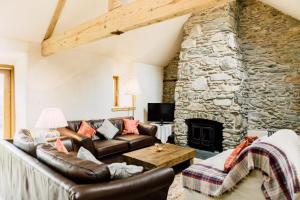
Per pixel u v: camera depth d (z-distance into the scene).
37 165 1.85
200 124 5.42
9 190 2.43
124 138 4.55
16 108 4.41
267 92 5.01
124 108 5.84
